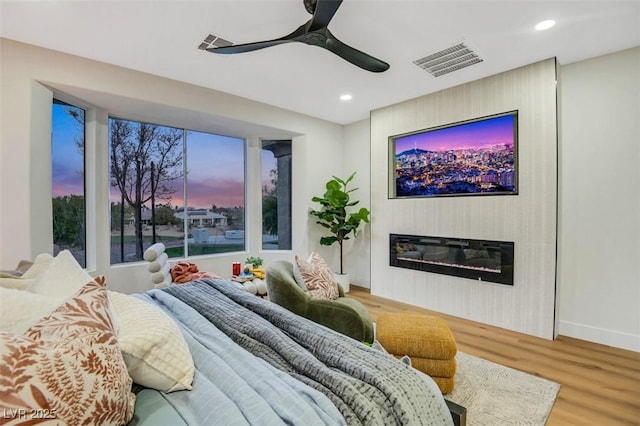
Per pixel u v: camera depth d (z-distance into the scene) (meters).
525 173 3.06
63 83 2.77
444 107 3.66
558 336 3.01
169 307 1.78
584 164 2.91
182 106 3.48
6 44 2.50
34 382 0.66
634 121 2.68
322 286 2.63
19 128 2.54
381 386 1.03
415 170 3.98
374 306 3.96
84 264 3.39
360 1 2.08
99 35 2.49
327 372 1.09
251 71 3.20
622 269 2.74
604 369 2.37
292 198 4.92
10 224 2.49
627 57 2.71
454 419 1.24
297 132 4.64
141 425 0.86
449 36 2.51
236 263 4.04
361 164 5.00
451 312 3.64
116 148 3.74
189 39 2.57
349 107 4.35
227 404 0.91
